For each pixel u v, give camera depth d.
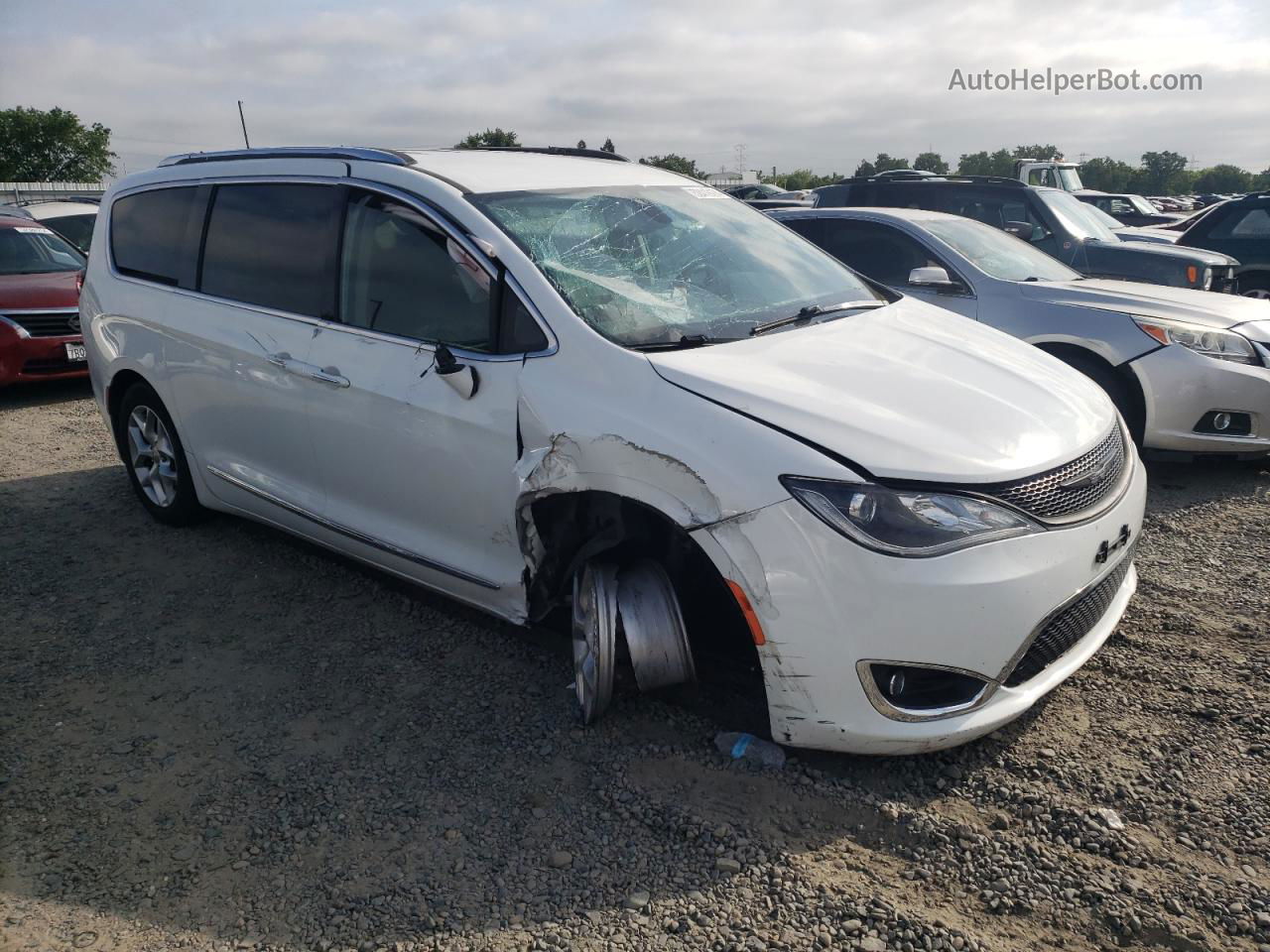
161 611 4.17
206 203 4.48
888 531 2.60
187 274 4.54
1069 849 2.59
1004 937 2.31
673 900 2.46
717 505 2.71
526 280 3.26
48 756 3.16
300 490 4.14
